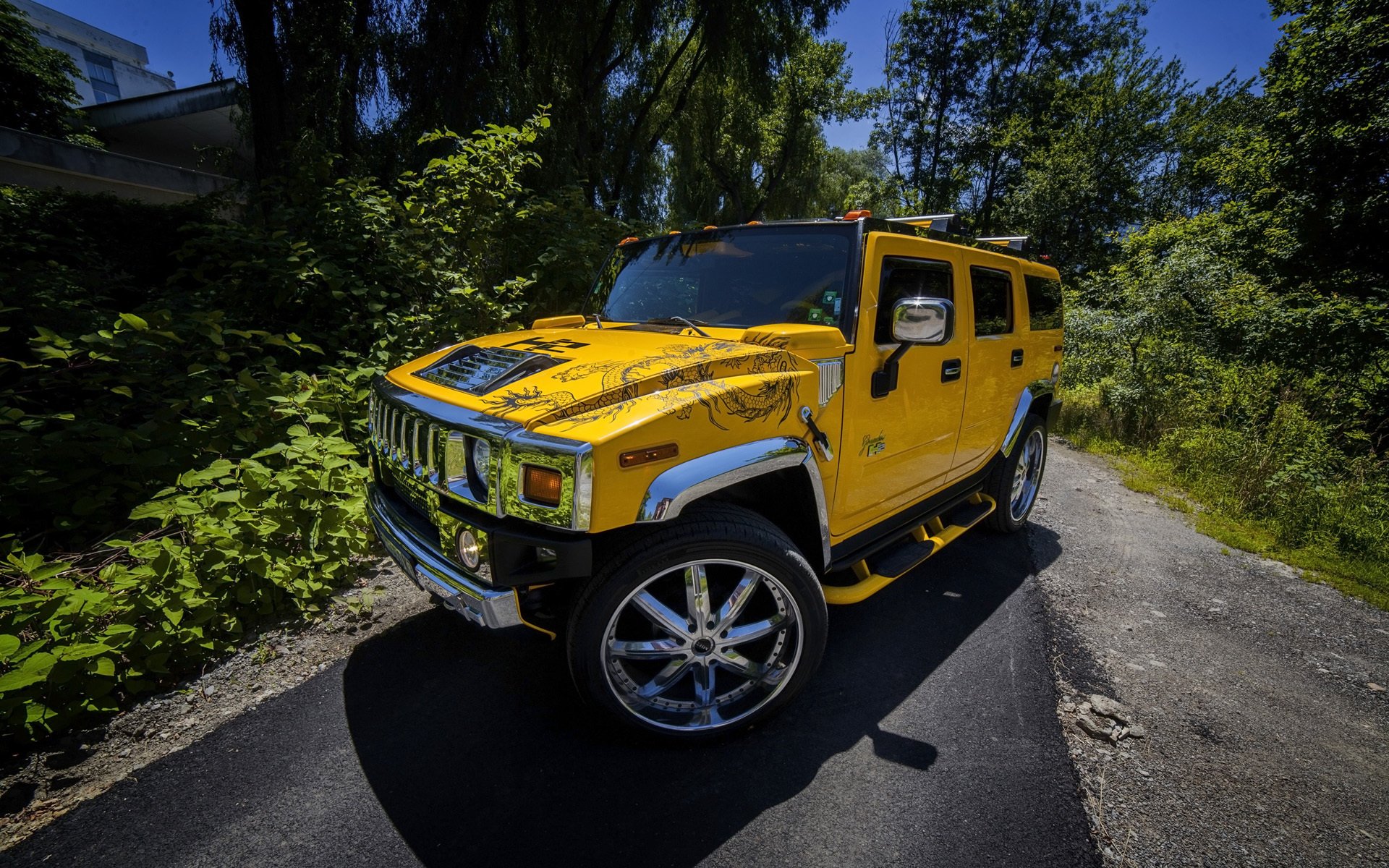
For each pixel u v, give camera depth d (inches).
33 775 80.7
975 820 77.2
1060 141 842.2
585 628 76.7
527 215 231.8
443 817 75.8
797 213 1104.8
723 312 114.5
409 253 212.1
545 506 70.9
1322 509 197.8
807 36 659.4
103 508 133.5
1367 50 333.4
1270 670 116.3
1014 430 157.0
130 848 70.7
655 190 681.6
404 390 95.3
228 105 740.7
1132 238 460.1
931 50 1008.9
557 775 82.7
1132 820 78.8
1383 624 137.3
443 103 414.3
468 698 97.7
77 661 87.3
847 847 72.9
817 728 93.4
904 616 127.9
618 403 76.6
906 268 112.5
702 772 84.1
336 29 373.7
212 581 109.3
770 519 102.2
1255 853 74.8
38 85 791.1
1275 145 388.8
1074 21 979.9
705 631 84.0
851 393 99.9
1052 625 127.1
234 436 146.6
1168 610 137.9
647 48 595.8
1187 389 303.6
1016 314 154.4
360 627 115.6
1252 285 350.3
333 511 128.8
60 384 144.4
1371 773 90.3
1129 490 234.5
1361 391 272.2
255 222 246.4
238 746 86.6
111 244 371.2
